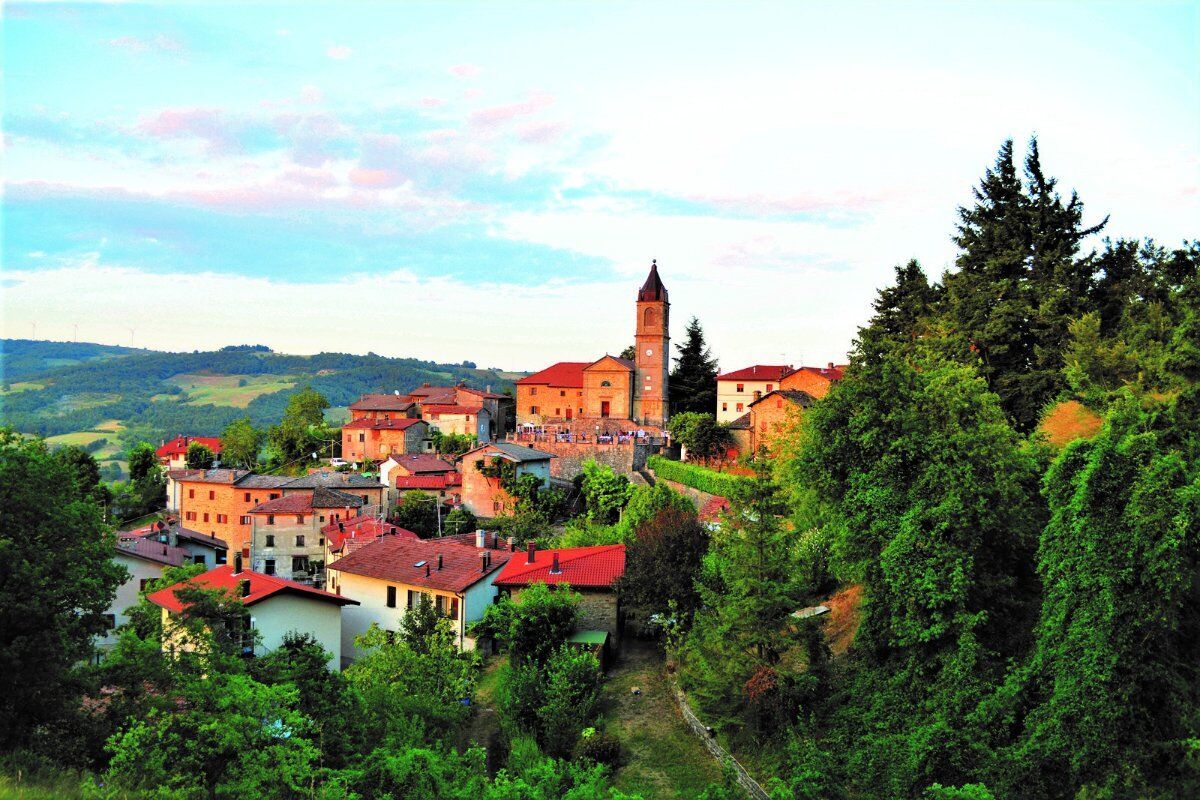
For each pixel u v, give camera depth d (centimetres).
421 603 4791
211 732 2405
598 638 4734
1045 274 5244
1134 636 2570
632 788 3275
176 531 7538
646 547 5031
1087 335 4284
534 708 3925
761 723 3425
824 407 3694
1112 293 5256
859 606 3728
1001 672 3009
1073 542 2750
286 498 8906
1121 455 2694
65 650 2830
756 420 8331
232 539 9819
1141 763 2500
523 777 2766
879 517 3362
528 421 13100
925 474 3247
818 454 3656
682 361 13662
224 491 9894
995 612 3191
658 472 9306
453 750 2716
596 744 3525
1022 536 3200
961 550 3100
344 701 3083
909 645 3241
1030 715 2750
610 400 12338
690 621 4741
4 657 2631
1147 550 2548
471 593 5150
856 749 3055
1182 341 3569
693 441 9050
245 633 3556
